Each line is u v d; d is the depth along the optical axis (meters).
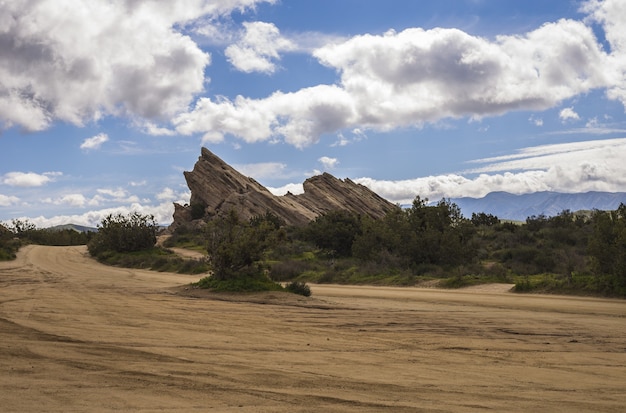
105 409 7.36
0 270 47.94
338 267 46.34
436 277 37.84
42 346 12.05
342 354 11.91
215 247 30.02
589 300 24.73
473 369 10.46
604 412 7.55
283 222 97.62
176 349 12.06
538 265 41.88
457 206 46.78
